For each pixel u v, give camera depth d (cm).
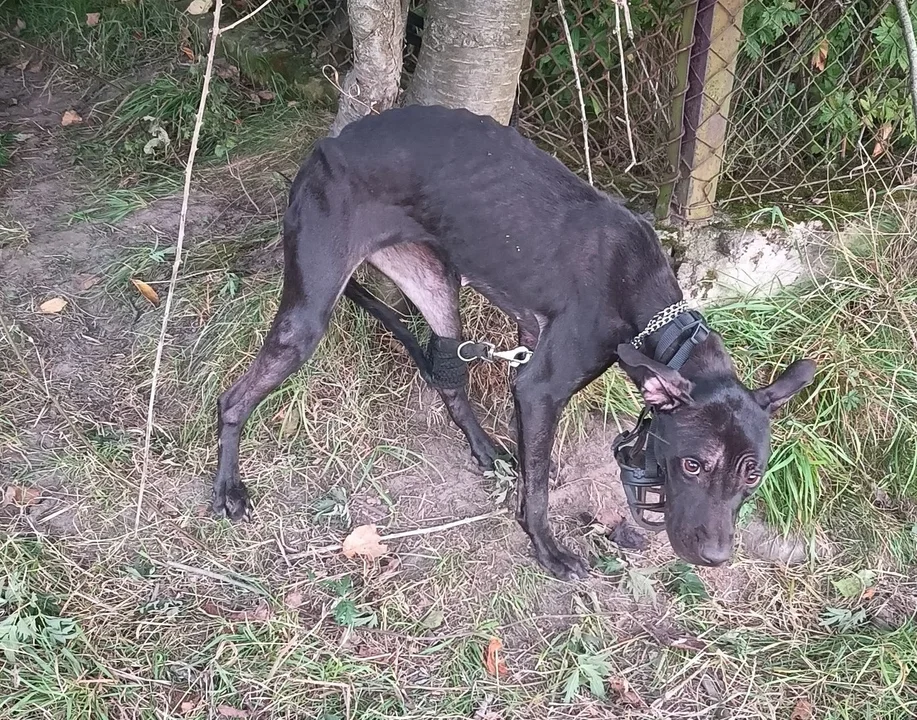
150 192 207
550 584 161
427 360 171
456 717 144
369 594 157
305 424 173
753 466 137
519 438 155
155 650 145
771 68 204
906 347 190
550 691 149
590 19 197
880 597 167
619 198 200
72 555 154
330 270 152
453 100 177
